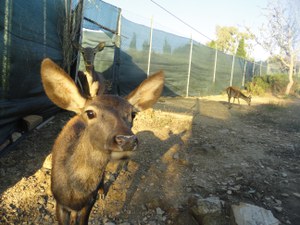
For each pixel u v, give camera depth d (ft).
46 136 4.71
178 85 12.09
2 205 3.07
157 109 7.90
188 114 7.79
